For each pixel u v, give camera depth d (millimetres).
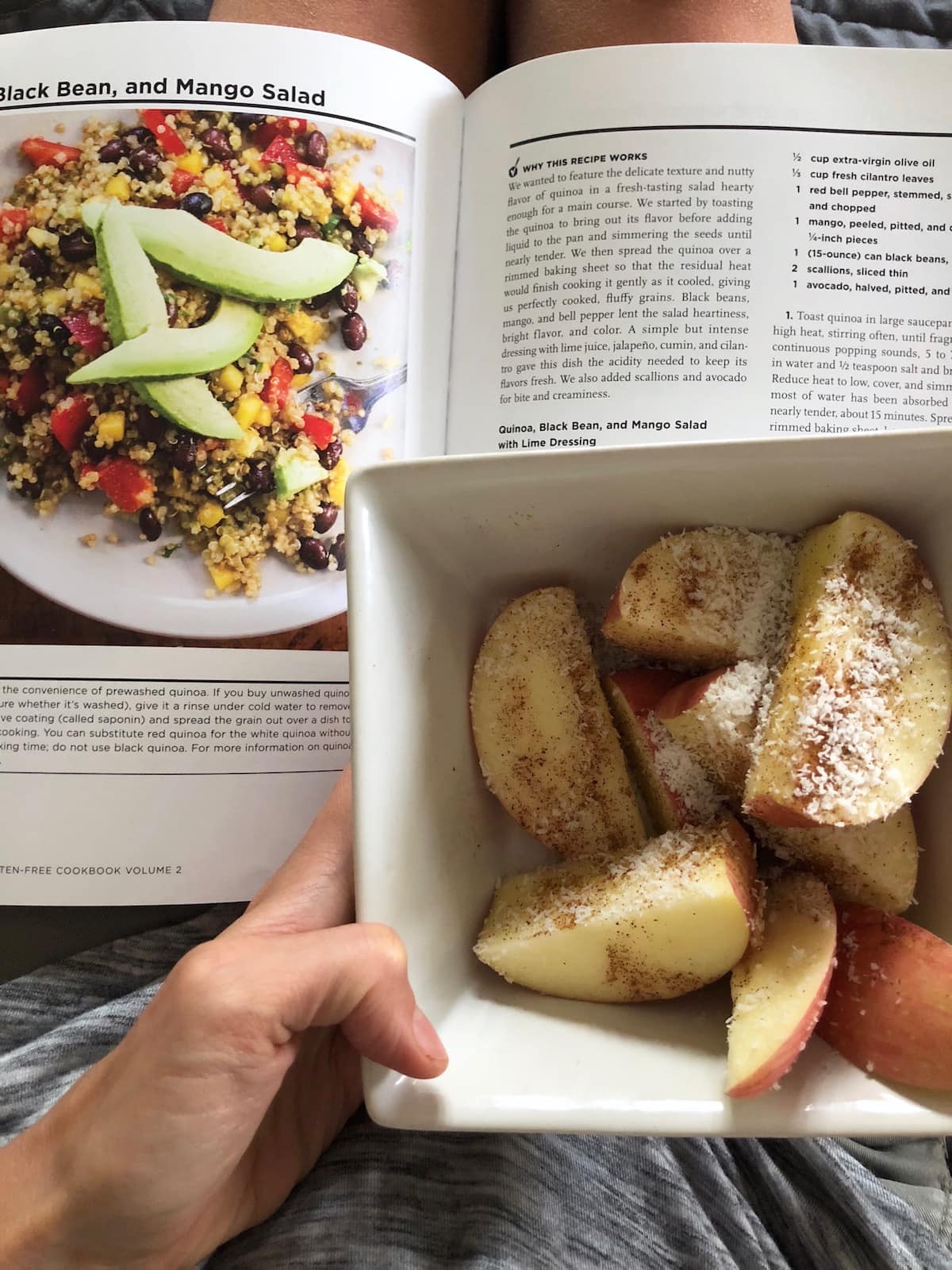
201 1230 191
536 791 189
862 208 248
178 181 247
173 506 247
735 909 155
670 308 247
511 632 190
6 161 247
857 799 153
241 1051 155
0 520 246
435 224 256
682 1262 208
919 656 160
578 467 160
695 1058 156
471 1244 199
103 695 249
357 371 250
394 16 270
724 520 176
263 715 250
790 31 275
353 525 161
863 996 155
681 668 193
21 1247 161
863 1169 235
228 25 249
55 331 245
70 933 251
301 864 192
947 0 292
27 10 287
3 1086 225
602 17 263
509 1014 171
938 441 151
